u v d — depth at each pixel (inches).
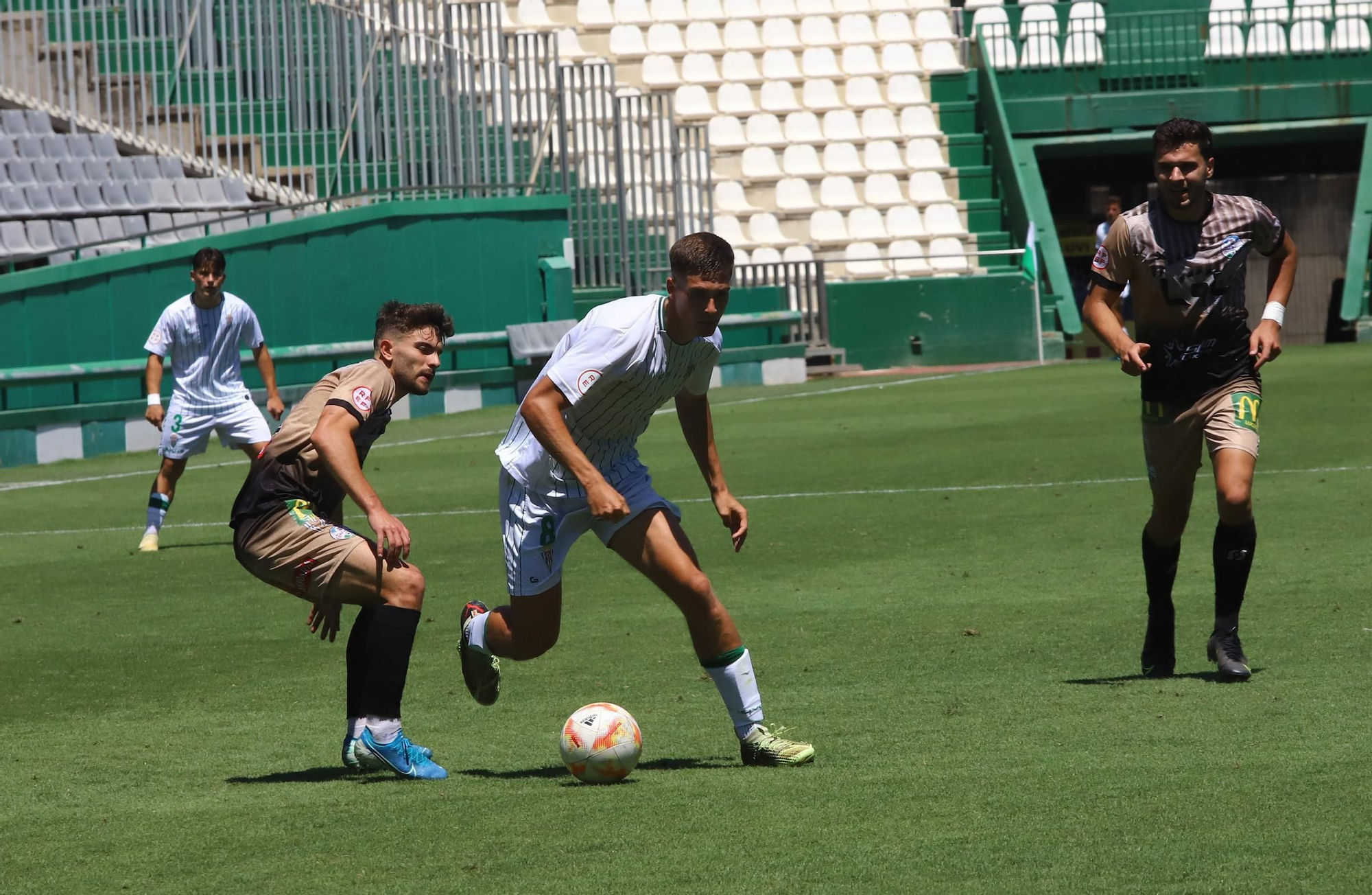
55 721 650.8
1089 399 1961.1
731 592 907.4
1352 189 3267.7
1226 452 635.5
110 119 2390.5
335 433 527.2
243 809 496.7
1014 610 813.9
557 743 584.4
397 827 464.1
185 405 1168.2
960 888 383.9
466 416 2217.0
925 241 2992.1
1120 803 453.1
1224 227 637.3
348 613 900.0
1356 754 498.6
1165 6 3235.7
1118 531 1053.2
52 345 1946.4
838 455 1558.8
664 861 416.5
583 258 2511.1
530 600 553.6
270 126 2456.9
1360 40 3117.6
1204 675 649.6
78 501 1501.0
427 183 2373.3
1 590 1001.5
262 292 2127.2
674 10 3398.1
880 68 3344.0
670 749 567.8
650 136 2522.1
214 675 737.6
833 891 386.3
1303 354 2460.6
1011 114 3112.7
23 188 2222.0
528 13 3336.6
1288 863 391.2
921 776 500.1
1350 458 1337.4
